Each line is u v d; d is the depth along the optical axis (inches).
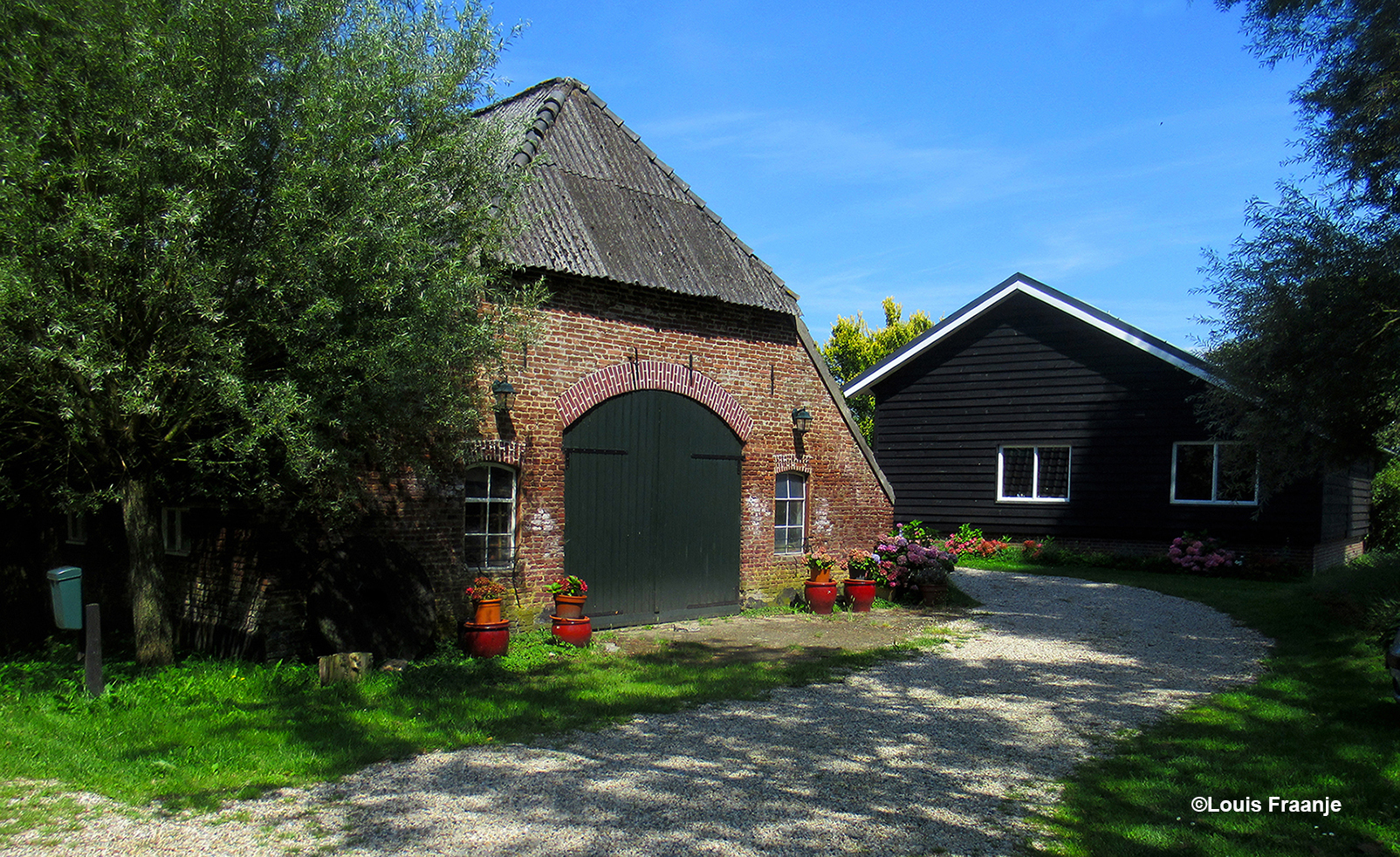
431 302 295.4
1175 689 340.5
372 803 207.2
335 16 300.2
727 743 260.7
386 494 379.9
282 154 283.7
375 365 280.8
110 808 200.8
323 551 360.5
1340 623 439.8
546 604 430.3
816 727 279.9
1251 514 734.5
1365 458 489.4
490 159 344.5
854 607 525.3
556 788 218.8
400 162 303.0
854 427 579.5
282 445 297.3
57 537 471.2
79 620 287.6
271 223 278.7
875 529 588.7
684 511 489.1
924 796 219.8
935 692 330.3
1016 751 259.8
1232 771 240.8
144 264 262.1
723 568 507.2
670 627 465.4
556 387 434.6
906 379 920.9
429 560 394.0
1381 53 405.1
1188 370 743.7
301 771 227.0
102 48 256.4
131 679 307.1
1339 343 413.1
